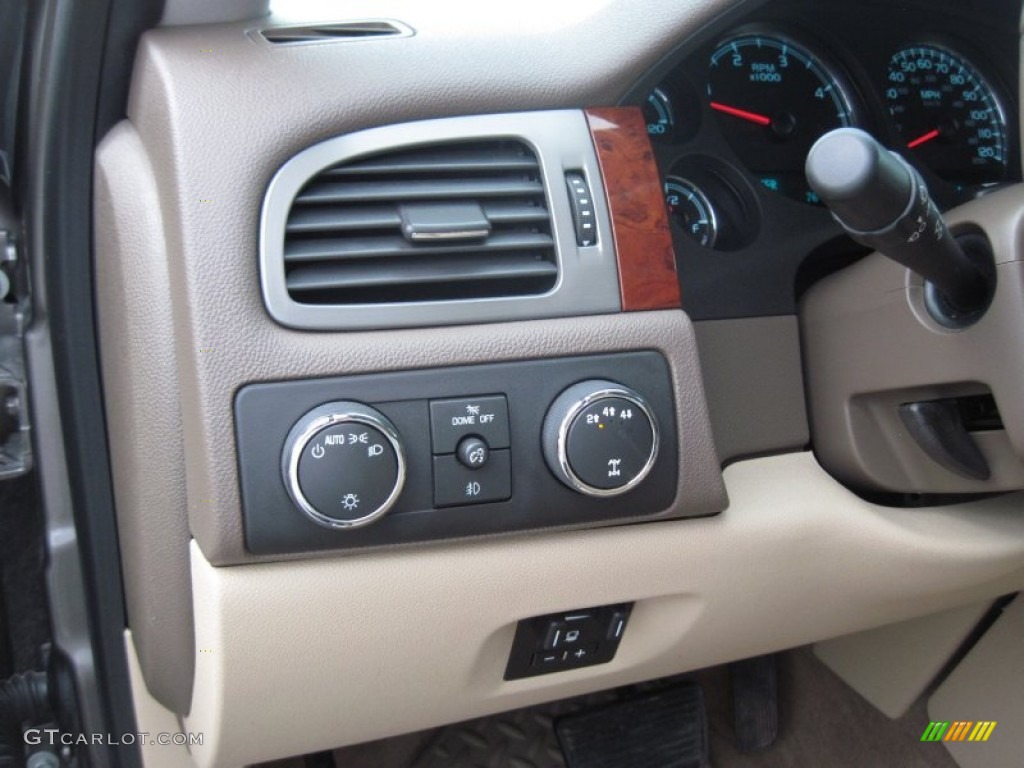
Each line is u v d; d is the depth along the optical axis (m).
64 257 1.04
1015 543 1.18
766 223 1.20
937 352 1.02
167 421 0.93
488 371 0.91
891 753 1.56
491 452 0.91
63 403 1.13
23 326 1.13
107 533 1.12
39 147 1.00
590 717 1.56
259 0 0.96
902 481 1.16
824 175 0.76
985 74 1.40
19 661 1.26
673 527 1.02
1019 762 1.41
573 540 0.98
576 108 0.98
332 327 0.88
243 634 0.90
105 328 1.03
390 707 1.02
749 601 1.10
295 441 0.85
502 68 0.95
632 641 1.11
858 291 1.11
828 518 1.11
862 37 1.32
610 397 0.93
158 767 1.16
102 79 0.96
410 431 0.89
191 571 0.93
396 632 0.95
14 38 0.99
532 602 0.98
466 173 0.94
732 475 1.13
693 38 1.00
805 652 1.67
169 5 0.92
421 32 0.98
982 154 1.40
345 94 0.90
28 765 1.24
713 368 1.16
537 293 0.94
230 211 0.86
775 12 1.26
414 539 0.91
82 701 1.17
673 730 1.56
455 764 1.51
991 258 0.96
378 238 0.90
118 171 0.96
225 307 0.85
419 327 0.90
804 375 1.22
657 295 0.97
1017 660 1.39
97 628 1.15
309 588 0.90
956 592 1.23
